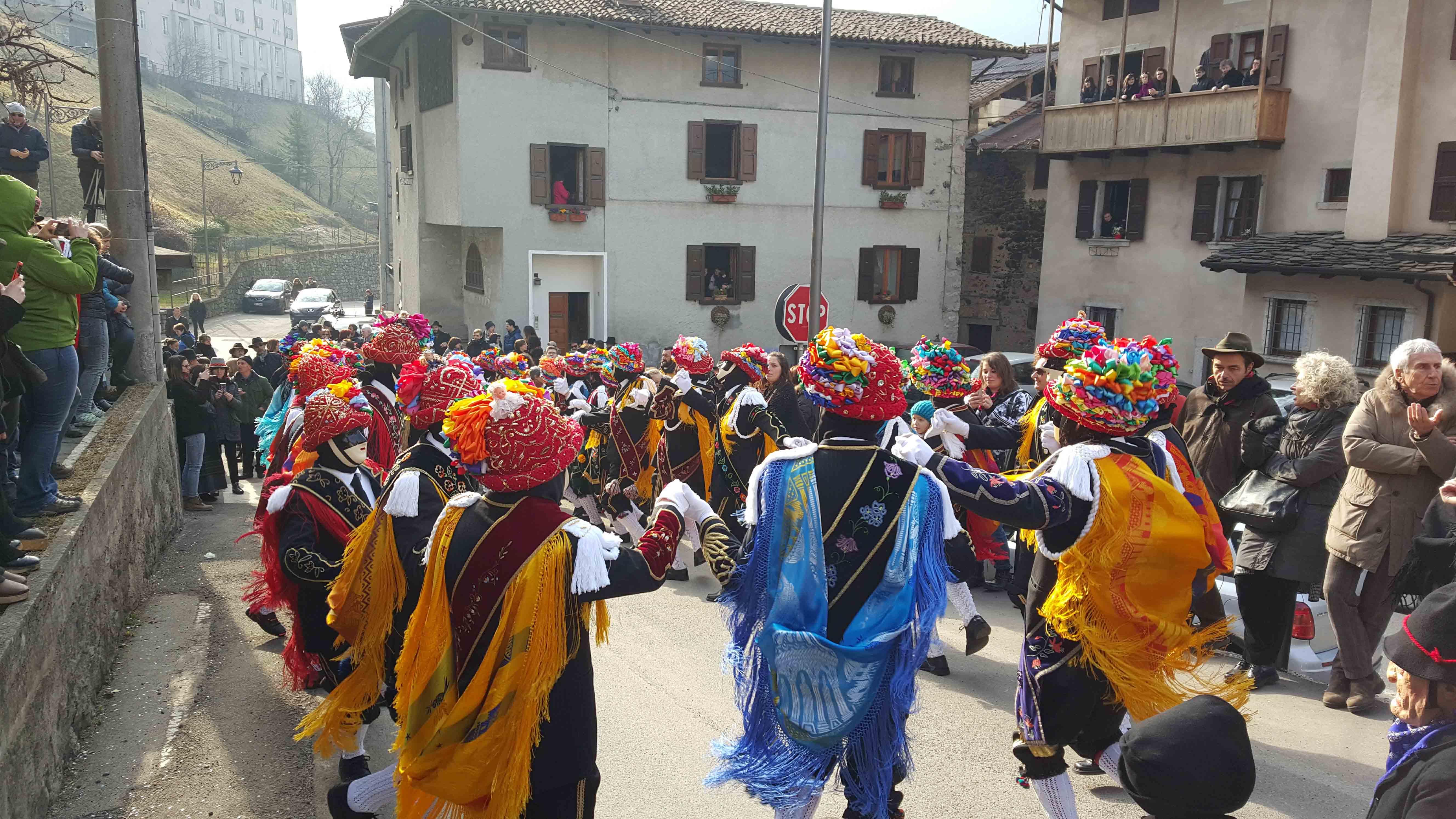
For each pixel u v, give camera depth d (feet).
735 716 16.35
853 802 10.98
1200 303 70.44
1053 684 11.82
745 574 10.80
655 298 83.20
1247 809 13.10
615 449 26.81
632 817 13.14
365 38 89.56
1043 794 12.05
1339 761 14.43
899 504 10.66
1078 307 78.64
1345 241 61.41
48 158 38.04
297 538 13.64
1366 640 15.78
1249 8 67.26
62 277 16.31
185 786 13.64
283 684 16.71
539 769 9.99
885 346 10.87
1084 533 11.35
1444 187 58.23
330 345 17.81
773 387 24.90
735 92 82.89
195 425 33.86
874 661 10.48
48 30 183.73
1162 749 6.62
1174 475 12.09
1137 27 73.82
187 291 150.41
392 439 17.93
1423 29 58.59
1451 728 6.85
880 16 91.15
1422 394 14.80
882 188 87.76
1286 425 16.66
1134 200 74.02
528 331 67.67
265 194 237.45
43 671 12.79
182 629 19.97
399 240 103.40
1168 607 11.62
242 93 325.62
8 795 10.87
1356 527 15.31
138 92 32.55
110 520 18.80
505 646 9.72
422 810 10.37
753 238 85.20
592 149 79.82
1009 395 21.24
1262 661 17.19
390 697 13.16
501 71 76.64
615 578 9.84
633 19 77.15
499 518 9.89
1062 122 74.84
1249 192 67.77
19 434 18.38
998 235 92.73
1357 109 62.39
